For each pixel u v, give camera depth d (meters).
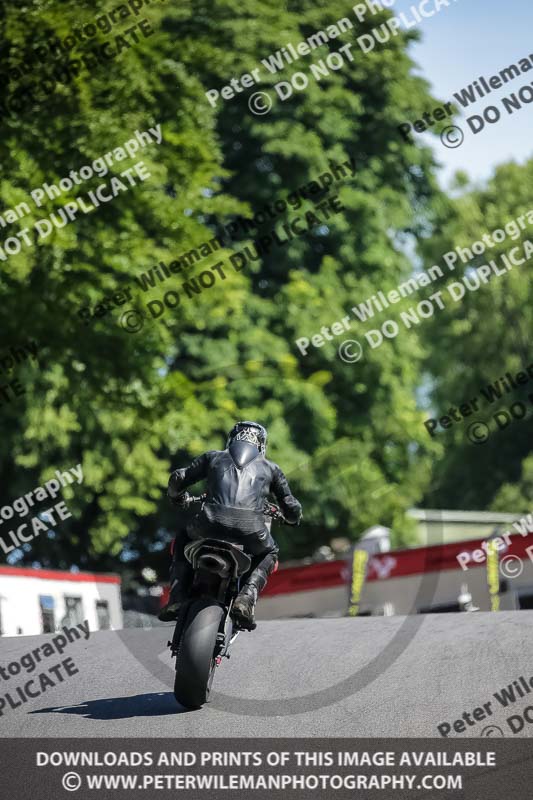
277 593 73.44
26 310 72.75
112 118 71.88
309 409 99.81
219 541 25.20
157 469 83.00
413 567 67.69
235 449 27.30
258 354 98.31
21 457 84.56
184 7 90.00
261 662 31.02
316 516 100.06
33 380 78.50
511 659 28.59
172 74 75.75
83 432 82.75
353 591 69.94
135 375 77.88
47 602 52.22
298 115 103.56
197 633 24.84
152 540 100.06
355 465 102.88
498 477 149.00
